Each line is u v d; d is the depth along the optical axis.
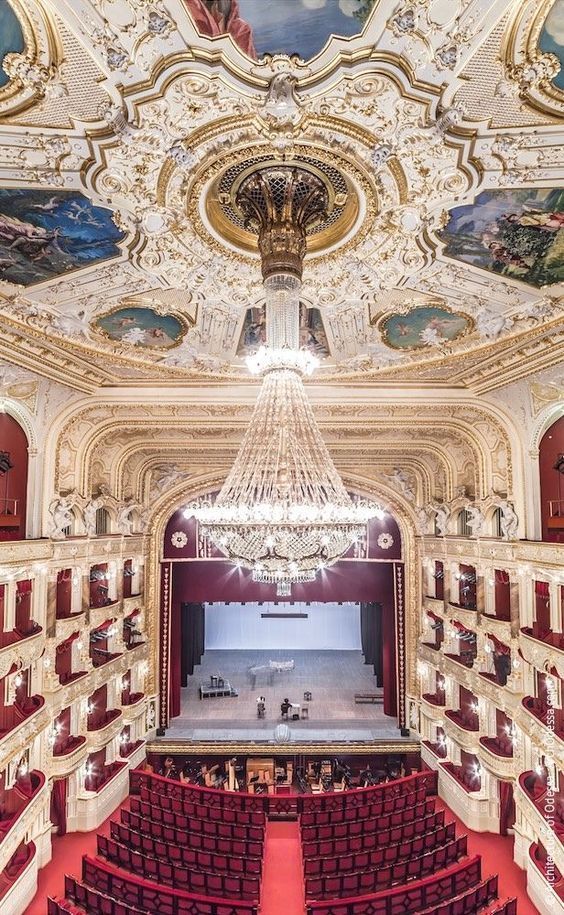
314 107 5.59
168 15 4.41
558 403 12.94
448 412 15.48
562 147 5.88
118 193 6.66
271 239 7.07
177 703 23.25
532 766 13.93
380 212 7.19
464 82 5.11
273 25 4.55
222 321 10.74
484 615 16.05
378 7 4.36
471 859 12.27
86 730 15.95
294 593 23.42
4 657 11.64
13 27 4.47
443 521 19.02
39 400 13.48
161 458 20.91
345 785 19.27
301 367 7.20
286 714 23.23
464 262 8.40
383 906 11.23
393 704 23.09
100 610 17.19
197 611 32.19
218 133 5.91
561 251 7.84
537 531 14.05
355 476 21.81
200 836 14.37
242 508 6.51
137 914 10.77
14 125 5.51
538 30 4.53
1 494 12.85
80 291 9.19
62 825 15.08
